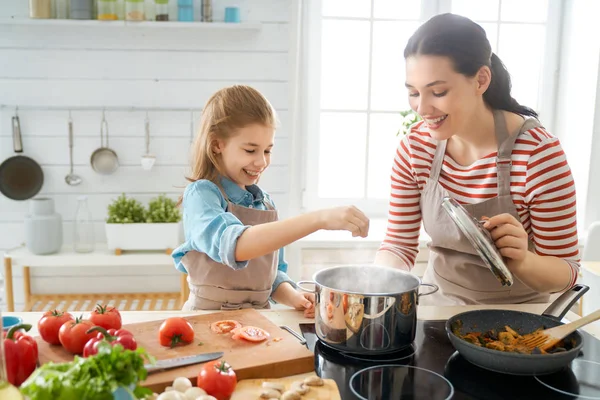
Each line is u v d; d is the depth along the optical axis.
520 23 2.79
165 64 2.59
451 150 1.42
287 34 2.61
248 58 2.62
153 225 2.43
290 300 1.37
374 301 1.01
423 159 1.44
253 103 1.35
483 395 0.90
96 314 1.05
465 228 1.04
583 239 2.57
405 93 2.82
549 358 0.93
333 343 1.05
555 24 2.80
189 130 2.65
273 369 0.95
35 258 2.41
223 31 2.59
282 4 2.59
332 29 2.74
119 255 2.44
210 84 2.62
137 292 2.74
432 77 1.17
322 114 2.80
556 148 1.30
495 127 1.33
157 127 2.63
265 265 1.38
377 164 2.87
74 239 2.51
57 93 2.57
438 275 1.49
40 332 1.03
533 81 2.86
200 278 1.38
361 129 2.83
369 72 2.79
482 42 1.19
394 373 0.97
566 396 0.90
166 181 2.67
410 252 1.51
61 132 2.60
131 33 2.55
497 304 1.38
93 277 2.71
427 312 1.29
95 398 0.64
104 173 2.62
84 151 2.62
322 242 2.51
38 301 2.62
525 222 1.38
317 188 2.82
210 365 0.87
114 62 2.57
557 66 2.83
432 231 1.45
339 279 1.20
